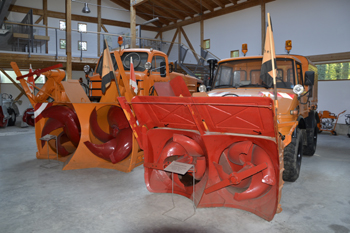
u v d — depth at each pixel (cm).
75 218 301
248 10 1492
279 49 1331
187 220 294
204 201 328
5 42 1244
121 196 367
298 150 425
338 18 1104
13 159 590
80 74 1945
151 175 387
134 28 1310
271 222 289
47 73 552
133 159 486
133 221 293
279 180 284
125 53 648
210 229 274
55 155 596
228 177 304
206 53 1605
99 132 523
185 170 302
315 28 1182
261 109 258
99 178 448
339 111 1106
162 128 357
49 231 273
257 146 304
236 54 1580
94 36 1438
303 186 407
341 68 1107
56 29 1355
